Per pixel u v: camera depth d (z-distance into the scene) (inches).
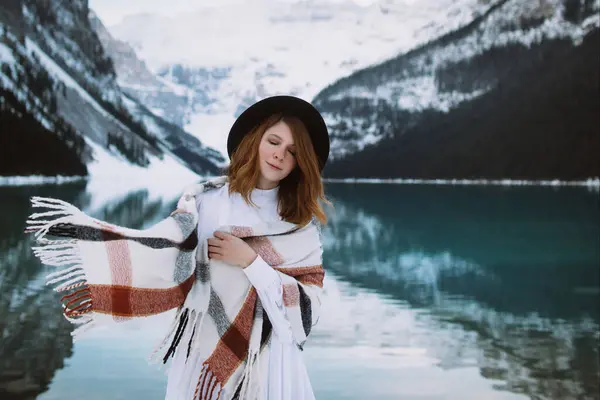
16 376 122.0
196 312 50.6
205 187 54.9
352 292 234.2
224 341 51.6
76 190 836.6
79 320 45.7
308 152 53.1
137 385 118.0
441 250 379.9
